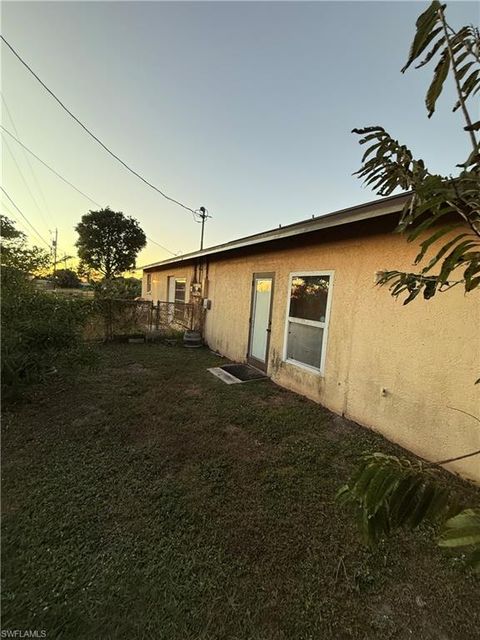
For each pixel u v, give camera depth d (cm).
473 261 111
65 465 237
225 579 150
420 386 287
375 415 331
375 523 97
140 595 139
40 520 179
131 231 2930
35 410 334
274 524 188
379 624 133
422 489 98
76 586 141
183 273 984
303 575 155
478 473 242
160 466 244
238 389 451
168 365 568
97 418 324
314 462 264
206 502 205
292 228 400
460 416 256
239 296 632
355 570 159
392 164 150
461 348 256
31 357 331
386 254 321
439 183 104
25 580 142
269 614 134
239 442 292
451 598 147
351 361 362
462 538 82
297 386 449
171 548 166
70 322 402
